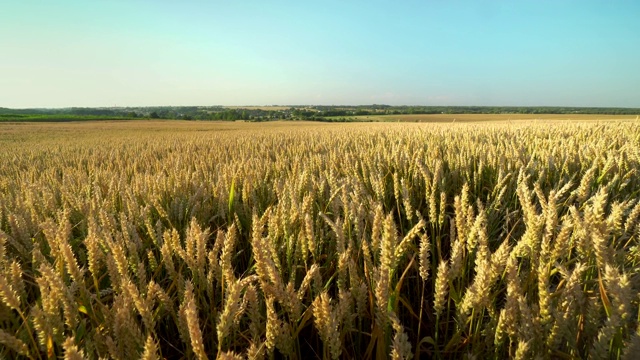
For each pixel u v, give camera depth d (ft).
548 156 13.67
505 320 4.41
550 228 5.19
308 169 12.66
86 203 9.91
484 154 15.58
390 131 53.26
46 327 4.44
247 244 9.78
